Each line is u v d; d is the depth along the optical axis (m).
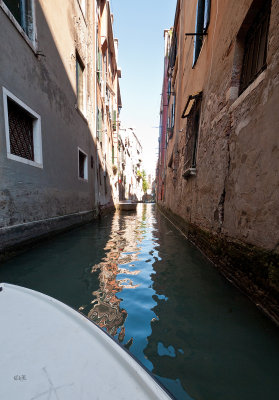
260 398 1.12
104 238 5.39
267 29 2.38
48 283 2.54
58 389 0.63
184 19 8.33
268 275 1.89
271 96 1.97
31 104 4.08
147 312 1.94
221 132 3.39
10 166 3.37
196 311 1.97
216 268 3.16
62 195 5.61
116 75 17.58
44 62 4.64
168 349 1.47
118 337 1.59
